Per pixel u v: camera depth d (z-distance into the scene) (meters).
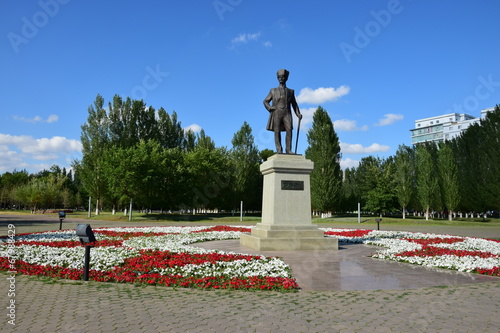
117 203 51.56
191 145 61.88
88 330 4.51
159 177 40.28
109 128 46.97
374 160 54.50
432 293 6.57
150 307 5.59
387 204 45.28
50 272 8.11
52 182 70.19
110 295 6.32
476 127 46.19
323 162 40.25
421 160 43.50
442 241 14.76
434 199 44.34
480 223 34.59
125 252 10.64
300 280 7.59
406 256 10.51
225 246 12.73
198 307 5.61
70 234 16.22
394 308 5.62
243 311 5.42
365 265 9.32
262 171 12.98
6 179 85.69
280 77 13.12
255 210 67.38
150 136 49.84
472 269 8.63
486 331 4.60
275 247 11.38
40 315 5.11
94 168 45.38
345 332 4.54
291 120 12.96
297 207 12.03
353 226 29.11
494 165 40.25
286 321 4.96
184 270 8.23
